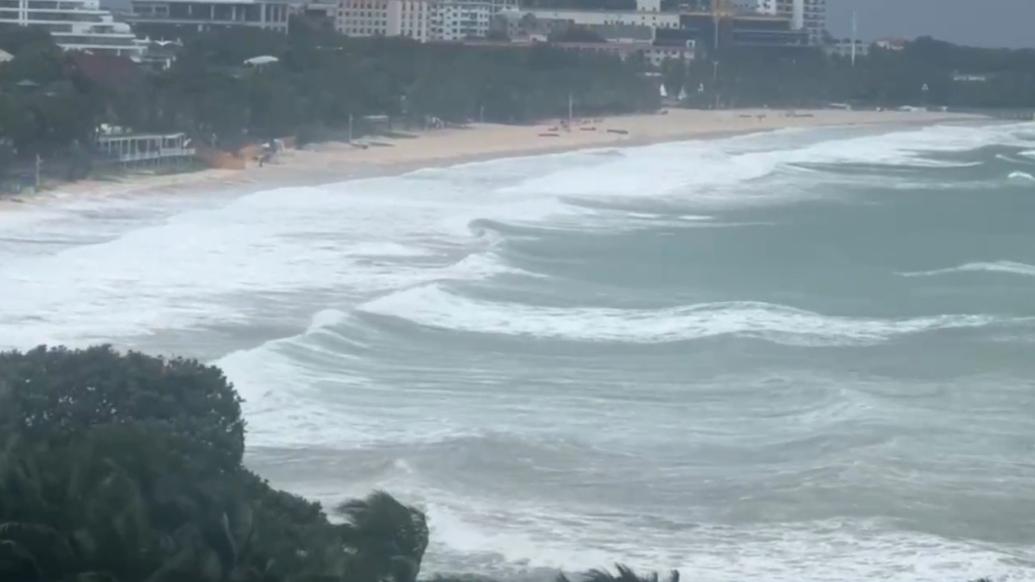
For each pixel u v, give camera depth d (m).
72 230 159.88
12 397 65.06
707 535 72.94
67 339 105.00
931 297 139.25
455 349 108.38
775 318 123.12
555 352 109.00
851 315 128.50
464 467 80.81
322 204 187.25
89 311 115.19
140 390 68.06
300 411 90.06
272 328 112.69
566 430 88.69
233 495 49.44
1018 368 108.25
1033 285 147.00
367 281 133.62
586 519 74.44
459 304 124.44
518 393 97.19
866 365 108.50
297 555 46.91
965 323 124.31
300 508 54.69
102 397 67.31
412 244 157.12
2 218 165.00
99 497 45.91
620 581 48.38
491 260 148.38
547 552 69.38
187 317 114.81
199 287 126.88
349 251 150.12
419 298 123.50
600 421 91.38
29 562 43.06
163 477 49.06
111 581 42.34
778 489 79.12
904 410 95.25
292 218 172.75
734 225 193.75
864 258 166.50
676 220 196.38
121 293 122.31
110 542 44.09
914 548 71.94
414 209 187.25
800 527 74.31
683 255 162.62
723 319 121.69
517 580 65.62
